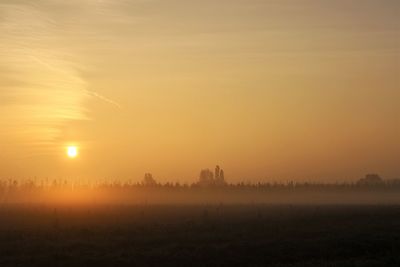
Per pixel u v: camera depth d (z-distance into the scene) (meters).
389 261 45.69
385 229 72.44
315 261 47.41
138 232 72.94
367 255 50.75
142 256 50.75
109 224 88.19
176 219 100.00
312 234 67.31
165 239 63.84
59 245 59.31
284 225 81.25
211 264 47.22
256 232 70.88
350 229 72.62
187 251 53.19
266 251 53.06
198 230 75.00
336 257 50.50
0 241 63.72
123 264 47.59
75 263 47.81
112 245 59.22
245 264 47.28
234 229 75.75
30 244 60.38
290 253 52.41
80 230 76.38
